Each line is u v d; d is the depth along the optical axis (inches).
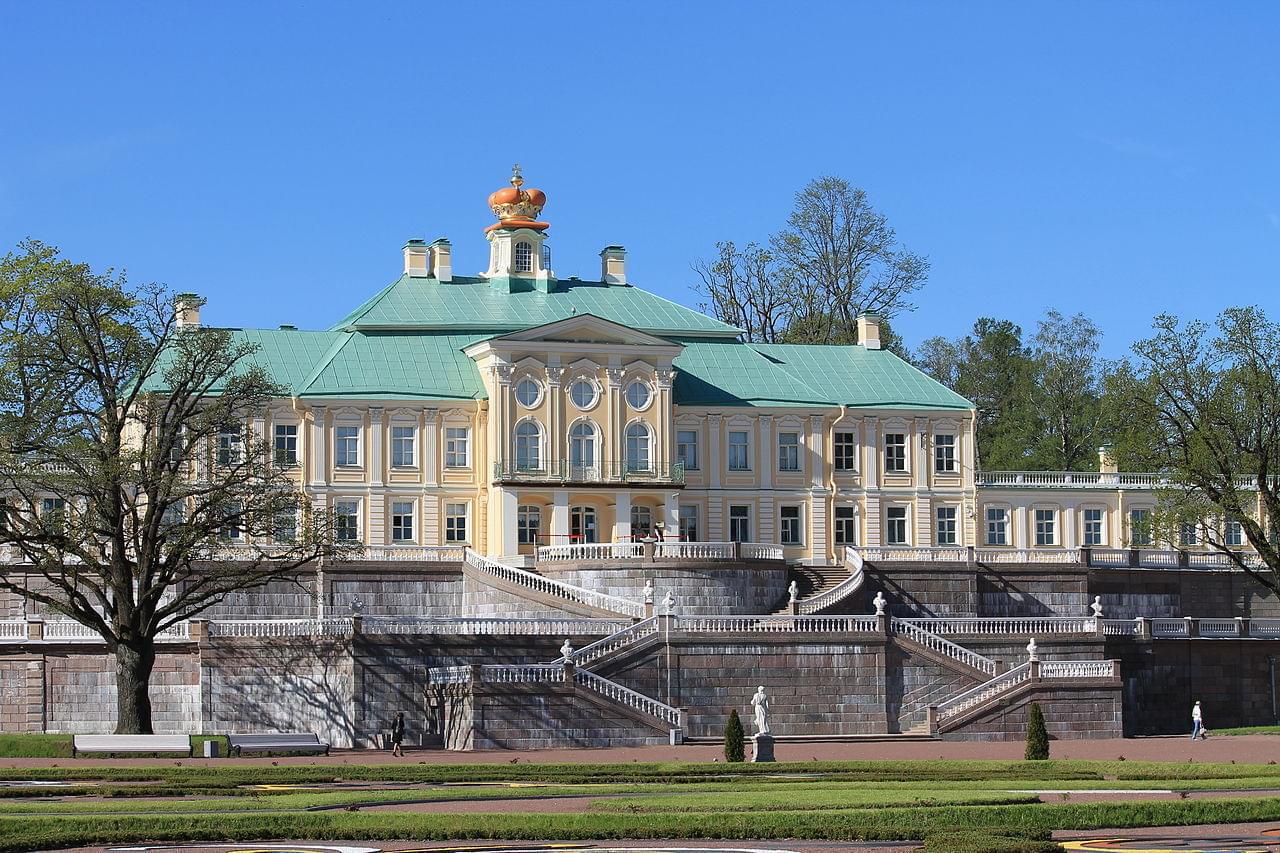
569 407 4662.9
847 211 6210.6
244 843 1855.3
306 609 4347.9
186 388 3560.5
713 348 5088.6
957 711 3654.0
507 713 3373.5
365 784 2491.4
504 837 1891.0
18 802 2188.7
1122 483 5187.0
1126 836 1914.4
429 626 3592.5
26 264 3890.3
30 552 3371.1
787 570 4667.8
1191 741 3577.8
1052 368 6668.3
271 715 3567.9
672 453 4773.6
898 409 5004.9
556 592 4188.0
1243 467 4242.1
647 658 3624.5
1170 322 4271.7
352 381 4648.1
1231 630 4424.2
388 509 4611.2
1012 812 2021.4
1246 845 1835.6
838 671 3727.9
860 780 2556.6
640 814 2018.9
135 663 3348.9
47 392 3388.3
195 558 3727.9
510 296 5049.2
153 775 2551.7
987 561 4788.4
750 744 3408.0
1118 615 4894.2
